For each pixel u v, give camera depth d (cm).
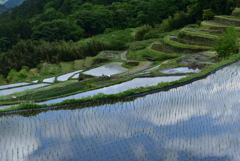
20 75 5912
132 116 1716
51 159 1306
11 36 9425
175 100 1938
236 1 6700
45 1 15125
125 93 2055
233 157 1273
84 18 10256
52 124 1672
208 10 6669
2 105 2230
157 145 1383
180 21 7988
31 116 1809
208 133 1476
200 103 1866
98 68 4912
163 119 1652
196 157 1278
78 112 1819
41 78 4703
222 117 1650
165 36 6444
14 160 1309
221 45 3266
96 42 7094
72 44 7750
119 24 11131
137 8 11356
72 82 3762
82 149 1378
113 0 13175
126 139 1449
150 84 2488
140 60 5234
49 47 7556
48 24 9394
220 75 2472
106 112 1797
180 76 2691
